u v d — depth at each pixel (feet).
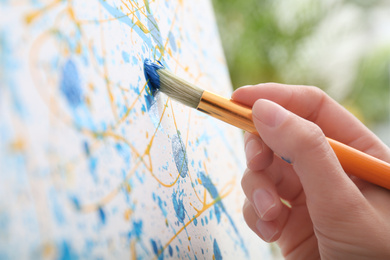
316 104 0.86
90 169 0.48
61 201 0.45
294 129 0.63
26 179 0.41
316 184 0.64
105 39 0.56
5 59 0.42
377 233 0.64
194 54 0.86
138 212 0.54
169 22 0.78
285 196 0.91
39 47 0.46
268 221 0.80
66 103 0.48
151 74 0.64
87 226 0.47
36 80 0.45
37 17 0.47
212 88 0.90
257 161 0.78
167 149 0.64
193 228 0.66
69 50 0.49
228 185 0.84
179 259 0.60
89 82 0.51
